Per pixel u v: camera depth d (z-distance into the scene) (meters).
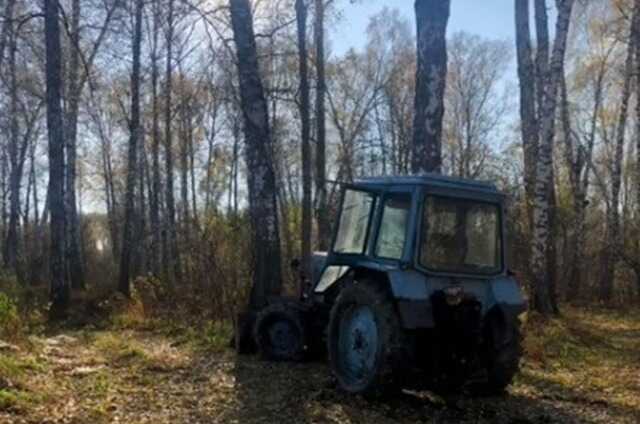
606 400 7.35
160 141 29.67
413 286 6.73
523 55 16.36
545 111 14.10
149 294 14.89
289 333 8.90
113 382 7.41
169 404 6.54
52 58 15.61
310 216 18.70
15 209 26.52
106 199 39.12
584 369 9.22
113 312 14.77
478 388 7.24
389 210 7.30
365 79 31.95
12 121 26.11
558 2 14.47
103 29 21.86
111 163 36.62
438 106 9.37
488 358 7.11
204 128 32.66
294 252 21.44
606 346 11.50
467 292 6.89
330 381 7.52
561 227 22.97
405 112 32.47
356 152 31.61
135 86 21.00
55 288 15.30
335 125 30.61
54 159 15.62
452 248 7.06
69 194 21.09
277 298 9.34
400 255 7.00
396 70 31.92
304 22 18.81
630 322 16.11
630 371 9.11
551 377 8.45
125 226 20.19
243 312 9.92
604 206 31.34
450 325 6.74
